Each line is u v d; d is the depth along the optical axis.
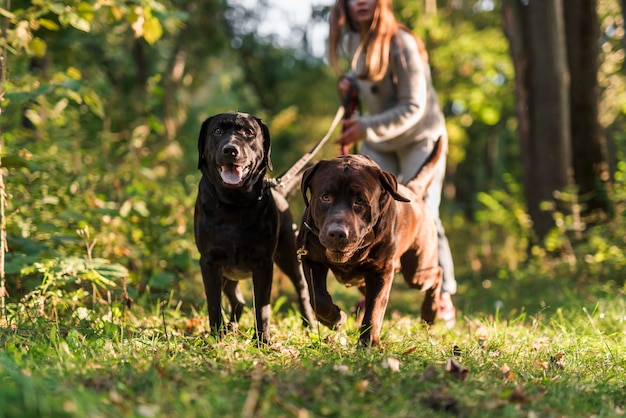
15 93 6.19
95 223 7.31
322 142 6.13
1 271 5.48
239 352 4.42
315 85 28.61
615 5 15.59
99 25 12.73
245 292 8.44
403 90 6.29
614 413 3.55
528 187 12.84
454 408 3.42
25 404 2.82
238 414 3.11
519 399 3.63
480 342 5.16
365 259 4.75
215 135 4.93
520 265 13.16
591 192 12.30
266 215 5.05
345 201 4.42
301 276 5.82
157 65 18.08
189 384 3.47
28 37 6.35
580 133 12.60
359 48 6.48
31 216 6.72
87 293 5.98
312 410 3.26
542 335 5.75
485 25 21.84
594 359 4.78
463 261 15.05
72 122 9.41
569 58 12.66
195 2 17.11
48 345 4.28
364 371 3.93
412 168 6.59
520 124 12.88
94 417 2.80
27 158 6.80
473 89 22.06
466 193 30.38
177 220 8.07
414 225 5.23
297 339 5.14
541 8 12.02
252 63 25.58
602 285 9.05
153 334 4.87
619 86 16.38
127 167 8.43
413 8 19.47
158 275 6.90
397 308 8.41
